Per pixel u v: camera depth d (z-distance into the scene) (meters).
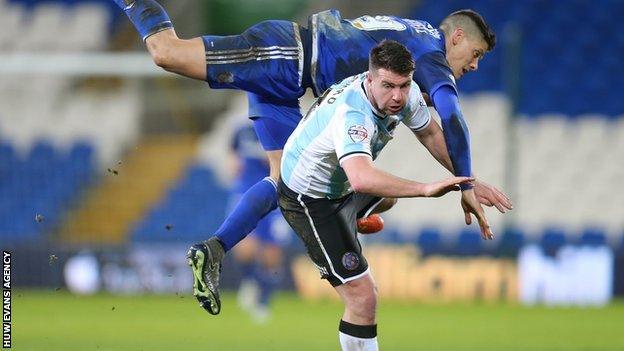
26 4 73.00
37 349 31.41
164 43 22.41
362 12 70.62
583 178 59.97
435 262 52.97
